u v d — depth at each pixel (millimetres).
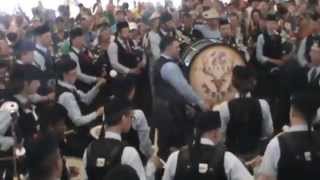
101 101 8195
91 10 19297
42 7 17094
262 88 9680
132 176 3152
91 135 6309
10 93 6059
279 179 4359
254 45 10648
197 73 9133
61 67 6922
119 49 9906
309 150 4277
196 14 13266
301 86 5809
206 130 4570
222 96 9172
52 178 3477
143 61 9883
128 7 18672
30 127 5562
